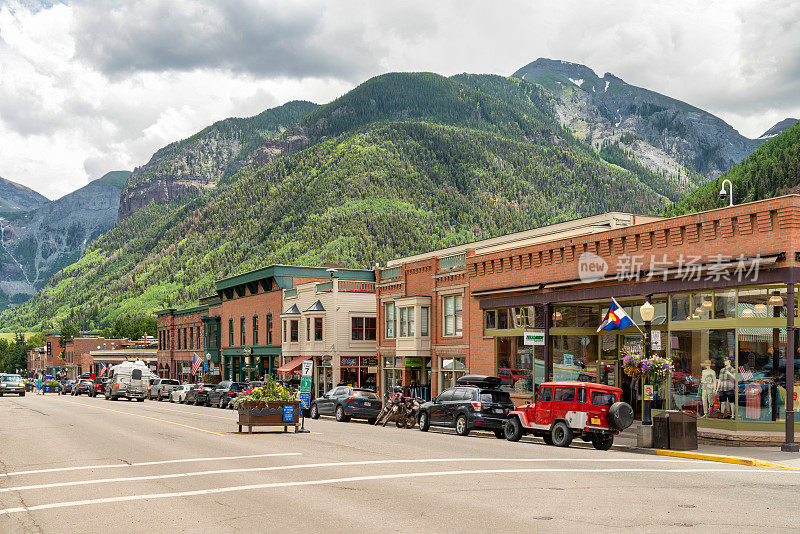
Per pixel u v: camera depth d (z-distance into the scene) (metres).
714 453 20.48
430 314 42.00
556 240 31.88
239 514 11.30
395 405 32.97
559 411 22.94
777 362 22.83
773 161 159.88
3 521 11.04
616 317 26.12
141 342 142.38
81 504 12.34
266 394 27.27
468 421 27.34
